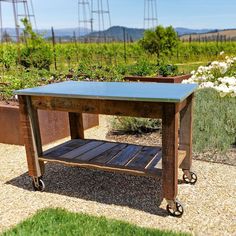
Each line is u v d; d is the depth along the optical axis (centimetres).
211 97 524
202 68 689
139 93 291
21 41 1606
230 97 514
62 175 404
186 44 2691
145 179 387
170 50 2328
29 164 352
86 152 366
